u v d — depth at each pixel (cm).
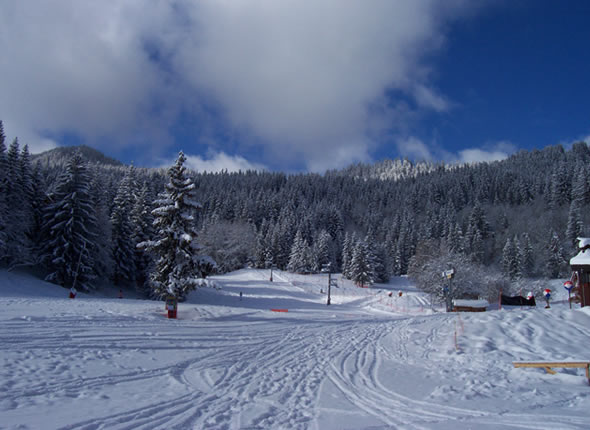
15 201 3709
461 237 8275
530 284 5494
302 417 671
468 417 674
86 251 3784
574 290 2286
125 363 984
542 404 752
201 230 8850
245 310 2736
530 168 15000
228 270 8875
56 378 795
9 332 1133
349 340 1653
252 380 938
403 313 4572
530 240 7744
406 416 684
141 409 664
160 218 2362
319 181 18338
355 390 882
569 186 10312
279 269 9200
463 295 4706
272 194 13438
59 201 3812
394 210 14175
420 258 5991
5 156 3631
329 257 9581
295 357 1257
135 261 4544
